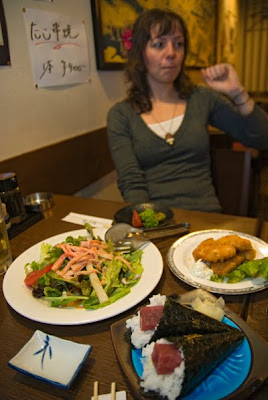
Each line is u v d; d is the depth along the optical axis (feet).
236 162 5.18
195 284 2.28
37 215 3.69
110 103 6.90
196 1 10.46
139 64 5.01
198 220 3.42
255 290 2.18
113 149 5.00
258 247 2.69
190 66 10.71
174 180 4.90
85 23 5.64
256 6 16.94
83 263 2.43
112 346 1.87
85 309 2.09
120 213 3.59
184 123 4.93
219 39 13.56
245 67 18.45
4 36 4.05
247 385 1.44
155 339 1.62
